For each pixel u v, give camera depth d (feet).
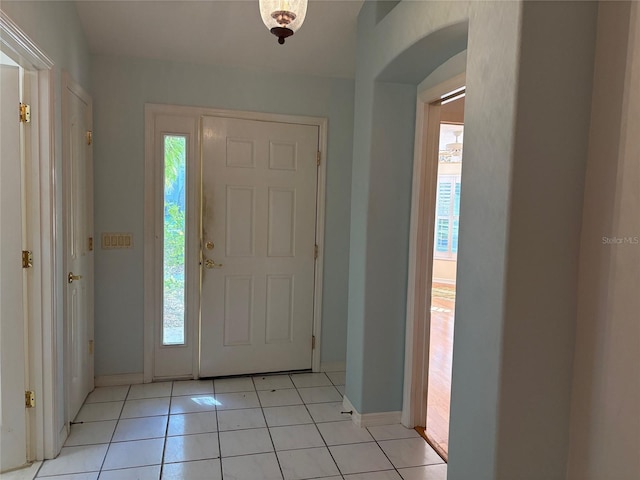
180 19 9.00
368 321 8.67
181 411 9.21
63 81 7.55
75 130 8.45
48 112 6.87
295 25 5.64
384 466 7.48
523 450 4.97
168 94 10.16
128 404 9.44
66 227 7.78
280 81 10.82
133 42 9.55
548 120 4.74
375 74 8.15
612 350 4.61
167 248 10.49
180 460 7.48
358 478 7.14
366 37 8.57
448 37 6.46
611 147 4.62
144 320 10.39
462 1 5.61
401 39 7.14
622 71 4.50
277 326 11.32
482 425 5.11
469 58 5.37
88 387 9.79
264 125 10.80
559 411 5.05
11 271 6.82
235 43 9.75
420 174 8.41
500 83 4.82
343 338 11.79
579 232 4.95
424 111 8.31
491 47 4.97
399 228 8.67
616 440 4.57
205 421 8.83
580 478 5.00
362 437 8.39
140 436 8.18
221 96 10.48
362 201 8.67
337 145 11.32
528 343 4.89
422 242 8.54
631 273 4.41
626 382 4.46
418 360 8.71
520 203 4.73
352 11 8.92
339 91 11.23
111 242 10.07
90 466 7.22
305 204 11.23
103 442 7.94
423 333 8.70
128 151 10.02
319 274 11.43
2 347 6.89
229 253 10.82
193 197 10.48
